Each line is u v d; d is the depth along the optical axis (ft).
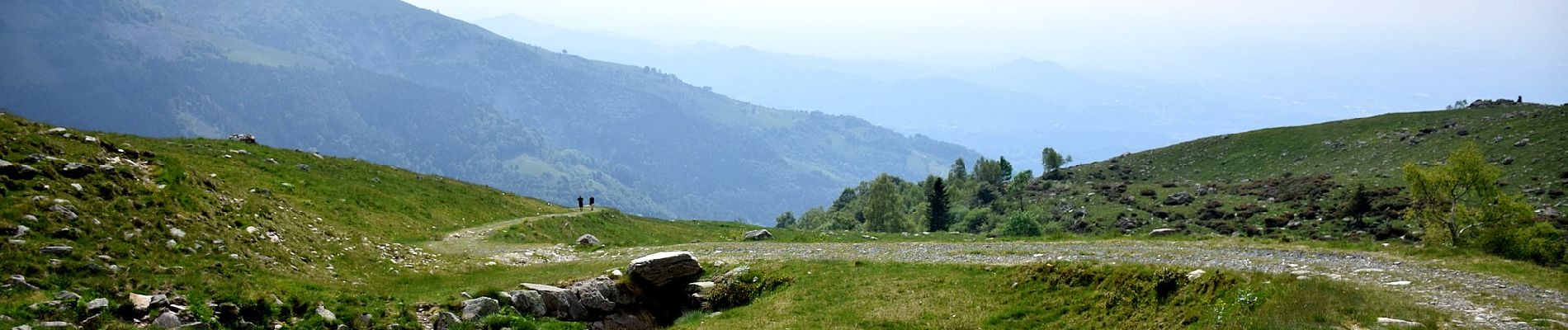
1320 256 113.70
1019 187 563.89
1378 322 69.92
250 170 173.99
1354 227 321.32
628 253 150.51
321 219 127.03
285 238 104.42
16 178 82.17
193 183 104.37
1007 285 105.29
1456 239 178.29
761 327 93.61
